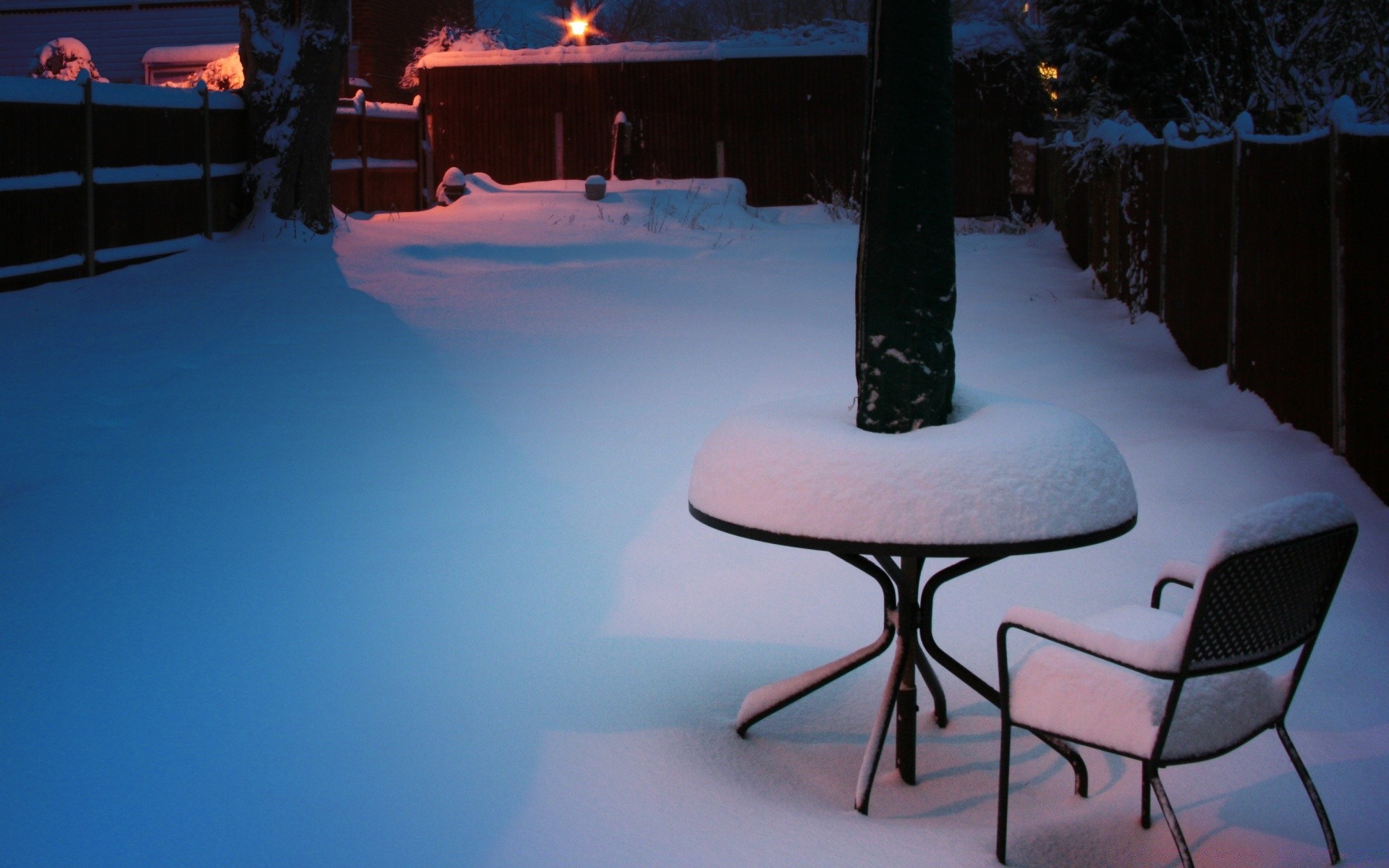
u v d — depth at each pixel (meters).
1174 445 6.59
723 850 2.85
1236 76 12.27
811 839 2.90
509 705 3.75
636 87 23.61
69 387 8.23
